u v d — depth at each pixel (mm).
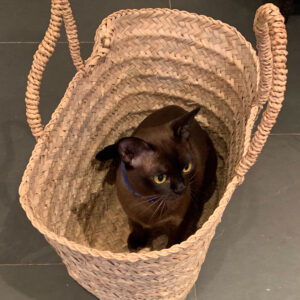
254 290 1287
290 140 1565
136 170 1020
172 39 1317
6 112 1657
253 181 1479
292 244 1361
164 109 1316
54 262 1347
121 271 964
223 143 1445
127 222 1396
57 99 1690
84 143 1315
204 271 1323
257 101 1099
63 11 1049
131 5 1951
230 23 1880
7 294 1293
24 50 1826
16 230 1399
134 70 1378
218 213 943
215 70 1334
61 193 1234
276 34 817
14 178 1500
